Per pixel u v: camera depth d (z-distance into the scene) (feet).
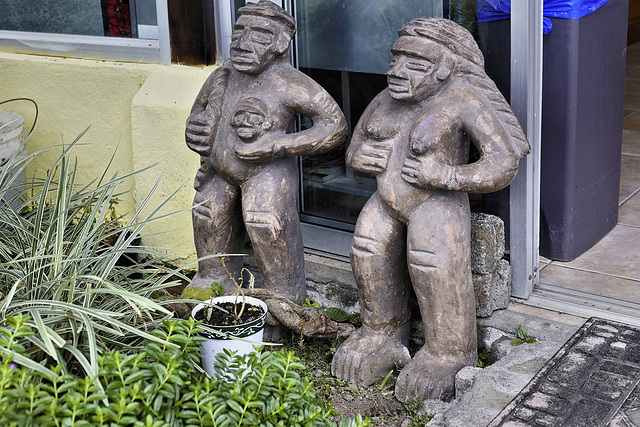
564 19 10.85
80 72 13.88
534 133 10.52
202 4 12.55
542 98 11.44
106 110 13.80
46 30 14.75
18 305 8.08
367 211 10.01
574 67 11.01
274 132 10.15
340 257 12.57
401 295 10.30
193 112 10.84
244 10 10.12
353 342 10.30
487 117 8.98
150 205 13.34
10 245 10.71
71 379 6.99
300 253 10.96
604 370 8.85
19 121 13.94
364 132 9.81
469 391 8.83
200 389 7.37
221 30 12.59
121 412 6.69
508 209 11.05
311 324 10.52
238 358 8.12
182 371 7.46
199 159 12.66
